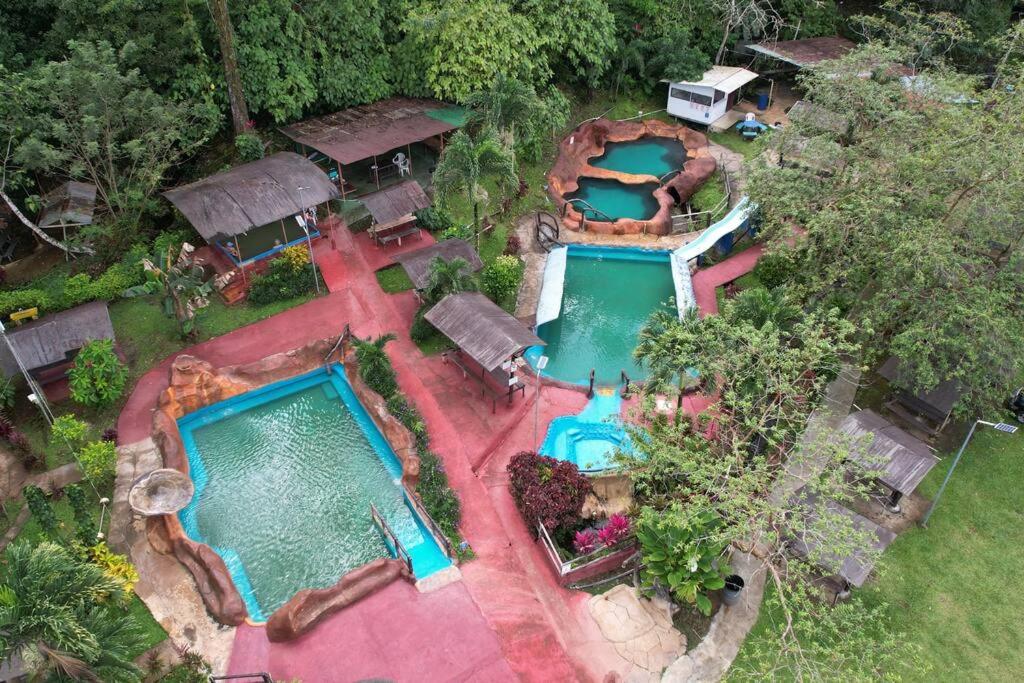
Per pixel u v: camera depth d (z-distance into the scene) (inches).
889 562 1046.4
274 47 1649.9
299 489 1123.3
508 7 1809.8
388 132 1663.4
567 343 1480.1
